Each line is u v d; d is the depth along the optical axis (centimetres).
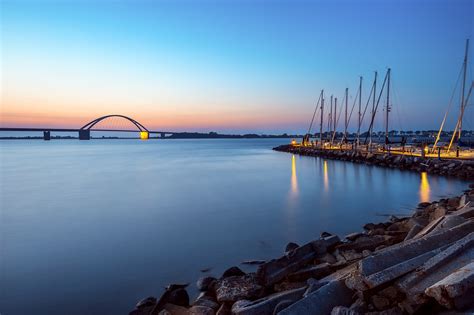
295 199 2227
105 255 1177
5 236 1429
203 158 6631
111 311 802
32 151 9488
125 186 2897
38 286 939
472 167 2975
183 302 768
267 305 610
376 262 572
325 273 777
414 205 1973
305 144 9075
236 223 1586
